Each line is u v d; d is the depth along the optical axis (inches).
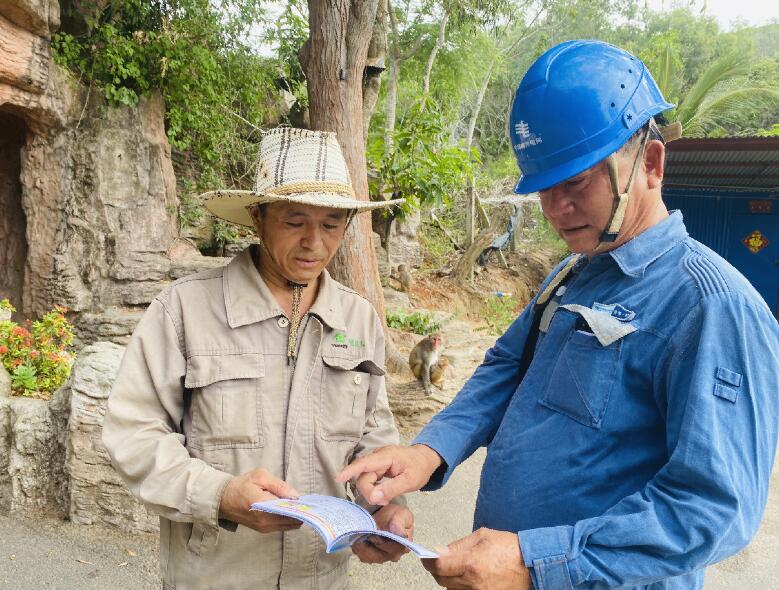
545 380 57.2
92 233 299.1
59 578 119.4
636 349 49.7
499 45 898.1
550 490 53.4
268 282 65.9
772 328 46.6
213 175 383.2
